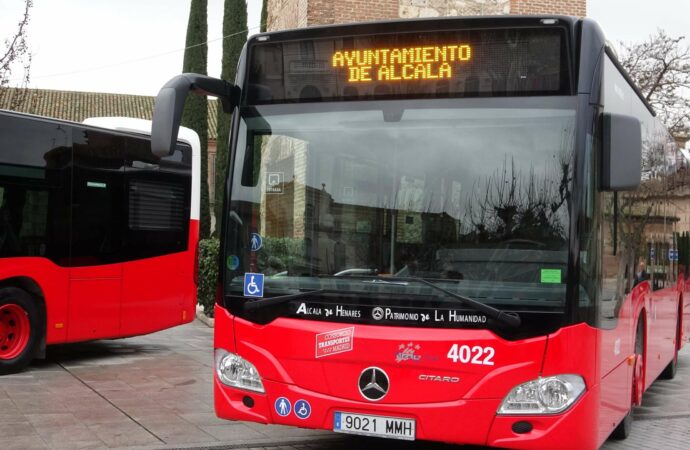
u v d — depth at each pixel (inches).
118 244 438.3
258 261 225.0
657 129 361.4
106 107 1790.1
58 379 380.5
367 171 217.5
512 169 206.4
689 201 469.7
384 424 205.5
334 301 212.7
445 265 206.5
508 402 197.0
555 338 195.8
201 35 1106.1
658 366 365.7
